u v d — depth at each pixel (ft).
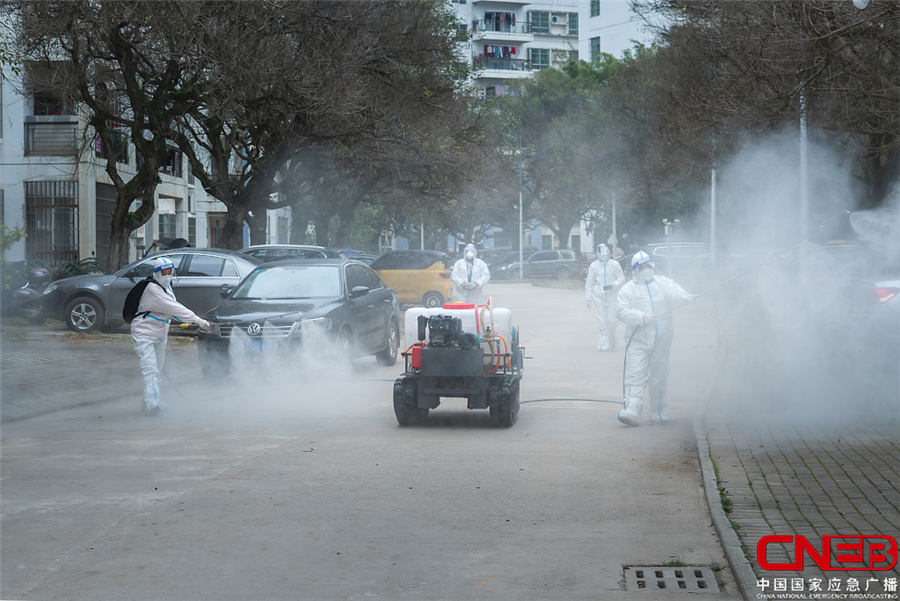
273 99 90.84
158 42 82.02
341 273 54.49
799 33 59.98
